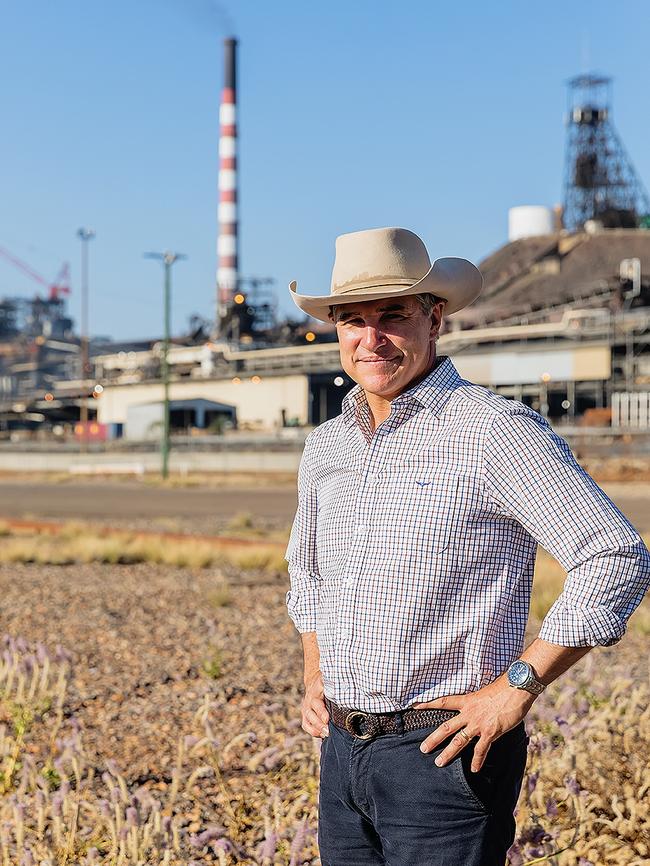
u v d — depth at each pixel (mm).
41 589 14156
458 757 2717
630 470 48719
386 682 2777
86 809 5008
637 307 101812
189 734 6410
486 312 109438
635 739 4969
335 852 3035
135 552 18656
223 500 38531
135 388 109562
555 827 4129
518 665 2650
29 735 6316
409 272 2967
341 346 3043
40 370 197500
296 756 5738
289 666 8492
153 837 4301
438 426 2824
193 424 96000
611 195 166625
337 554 2945
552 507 2662
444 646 2750
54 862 4227
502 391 84000
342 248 3035
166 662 8664
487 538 2770
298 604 3250
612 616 2596
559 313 99125
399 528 2791
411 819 2771
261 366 102250
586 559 2629
